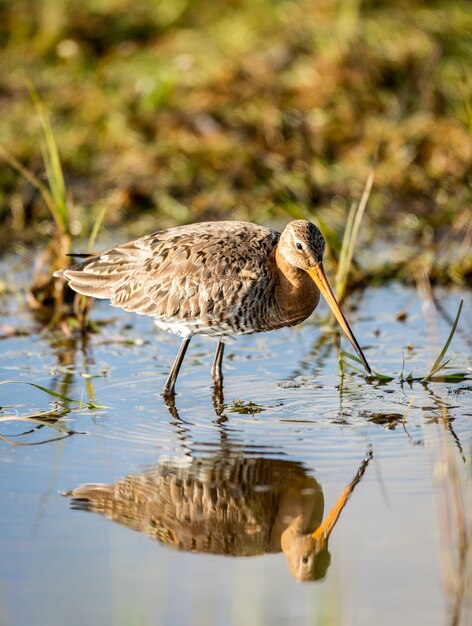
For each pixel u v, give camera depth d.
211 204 20.27
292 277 13.83
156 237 14.31
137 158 21.00
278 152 20.94
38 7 24.66
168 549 9.84
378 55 21.83
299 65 22.05
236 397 13.41
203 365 14.78
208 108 21.78
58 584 9.20
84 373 14.35
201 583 9.28
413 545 9.77
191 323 13.85
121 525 10.22
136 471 11.26
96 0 24.53
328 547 9.75
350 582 9.23
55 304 16.89
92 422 12.58
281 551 9.87
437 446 11.74
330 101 21.47
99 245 19.20
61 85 22.81
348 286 17.64
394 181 20.45
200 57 22.75
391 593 9.07
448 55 21.81
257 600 8.98
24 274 18.47
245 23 23.30
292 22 22.91
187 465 11.39
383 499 10.60
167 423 12.54
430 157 20.64
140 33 23.94
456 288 17.83
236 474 11.19
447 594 9.02
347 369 14.37
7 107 22.30
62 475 11.16
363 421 12.50
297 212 18.09
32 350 15.32
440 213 19.94
